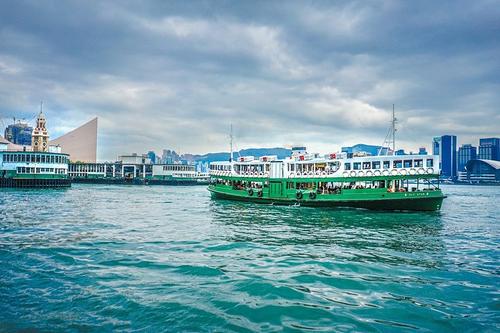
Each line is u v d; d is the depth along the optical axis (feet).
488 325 43.80
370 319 45.09
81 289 53.42
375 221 133.59
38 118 437.99
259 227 117.91
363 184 169.89
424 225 126.21
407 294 54.19
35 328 40.65
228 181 231.91
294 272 64.44
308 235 103.24
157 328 41.32
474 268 69.10
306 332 41.24
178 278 59.67
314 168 183.01
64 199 235.40
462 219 152.66
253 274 62.69
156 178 570.87
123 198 258.78
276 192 193.26
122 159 594.24
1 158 352.69
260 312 46.39
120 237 96.68
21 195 263.29
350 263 70.64
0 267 64.49
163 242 90.38
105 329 40.78
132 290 53.31
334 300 51.29
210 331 40.96
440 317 45.93
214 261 71.46
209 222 129.90
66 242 88.28
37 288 53.62
